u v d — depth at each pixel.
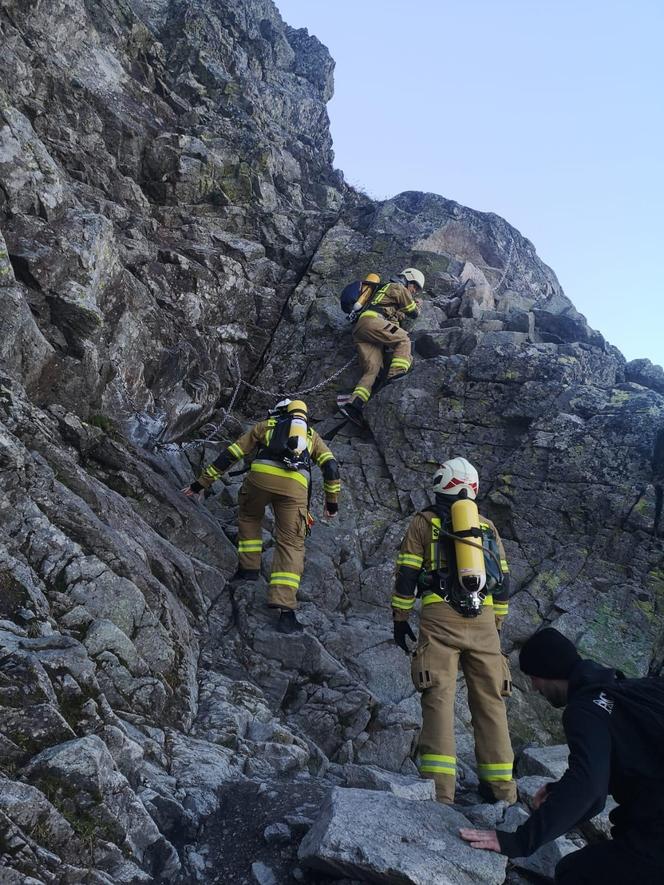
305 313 10.21
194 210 10.95
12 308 6.13
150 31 12.59
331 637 6.07
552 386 8.30
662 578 6.61
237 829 3.66
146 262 9.08
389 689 5.82
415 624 6.63
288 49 17.09
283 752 4.52
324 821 3.31
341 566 7.15
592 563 6.88
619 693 2.66
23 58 9.84
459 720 5.79
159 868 3.26
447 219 12.31
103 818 3.11
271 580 5.74
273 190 11.98
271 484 5.82
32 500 4.61
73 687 3.51
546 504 7.42
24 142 7.38
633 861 2.53
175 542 6.32
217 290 9.62
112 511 5.56
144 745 3.93
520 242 12.95
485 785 4.28
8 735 3.17
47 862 2.85
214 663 5.39
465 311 10.09
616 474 7.34
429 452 8.33
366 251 10.80
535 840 2.52
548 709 6.08
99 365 7.00
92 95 10.45
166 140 11.05
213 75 13.16
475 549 4.32
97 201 9.41
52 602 4.34
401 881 2.99
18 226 6.98
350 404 8.43
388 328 8.62
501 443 8.27
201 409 8.70
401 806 3.42
